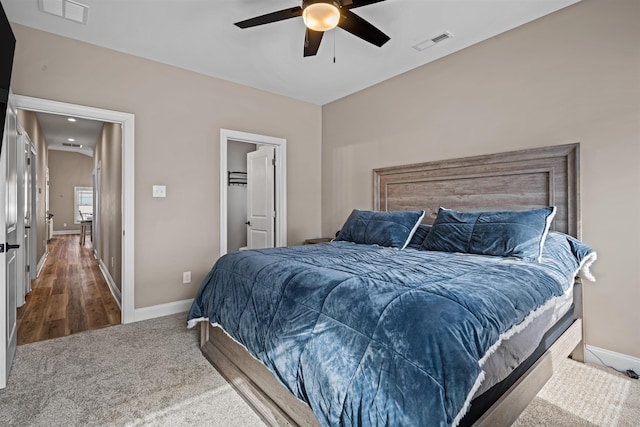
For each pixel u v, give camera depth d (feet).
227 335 6.91
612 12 7.15
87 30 8.70
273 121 13.32
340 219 13.99
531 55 8.38
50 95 8.72
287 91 13.19
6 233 6.73
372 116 12.55
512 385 4.51
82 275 16.71
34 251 15.61
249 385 5.93
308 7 5.82
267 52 9.95
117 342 8.51
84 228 29.04
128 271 9.99
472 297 4.13
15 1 7.45
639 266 6.85
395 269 5.61
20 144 11.25
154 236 10.48
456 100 9.92
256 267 6.57
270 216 14.37
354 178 13.33
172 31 8.77
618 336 7.09
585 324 7.50
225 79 11.94
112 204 14.14
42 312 10.98
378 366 3.69
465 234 7.89
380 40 7.32
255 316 5.81
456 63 9.91
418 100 10.95
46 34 8.71
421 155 10.88
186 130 11.08
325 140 14.71
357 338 4.04
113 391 6.24
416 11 7.88
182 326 9.67
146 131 10.29
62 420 5.40
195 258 11.30
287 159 13.85
